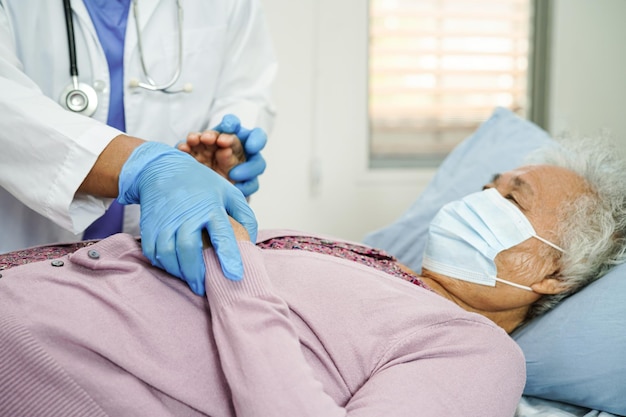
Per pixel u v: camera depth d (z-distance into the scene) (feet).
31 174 3.56
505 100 8.01
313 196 7.37
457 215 3.95
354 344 2.94
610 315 3.81
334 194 7.43
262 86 5.29
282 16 6.99
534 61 7.86
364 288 3.13
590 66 7.58
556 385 3.90
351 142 7.36
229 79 5.20
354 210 7.50
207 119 5.11
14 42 4.19
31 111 3.55
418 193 7.61
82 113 4.24
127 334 2.72
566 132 5.47
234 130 4.28
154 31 4.63
